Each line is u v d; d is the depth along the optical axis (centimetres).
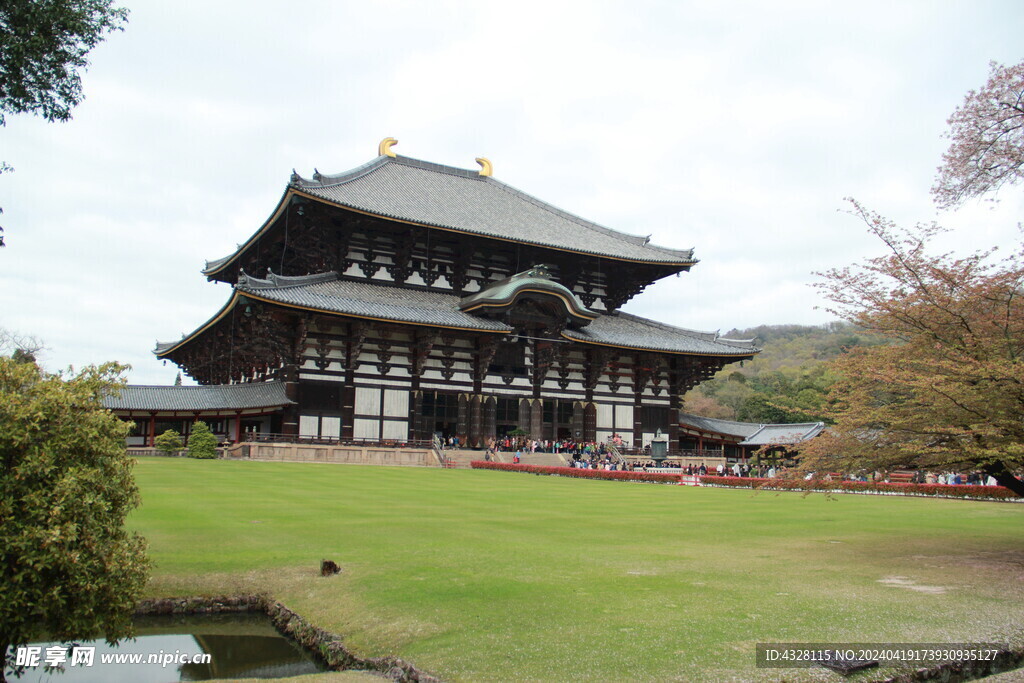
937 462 1759
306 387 5731
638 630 1141
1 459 967
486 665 1012
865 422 1789
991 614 1254
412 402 6131
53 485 973
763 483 1959
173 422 6153
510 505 2836
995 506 3347
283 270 7075
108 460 1043
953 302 1808
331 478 3781
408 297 6431
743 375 14950
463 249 6750
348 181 6762
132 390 5803
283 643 1304
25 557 928
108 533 1027
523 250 7019
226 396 6000
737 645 1073
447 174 8250
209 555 1683
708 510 2897
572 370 6994
